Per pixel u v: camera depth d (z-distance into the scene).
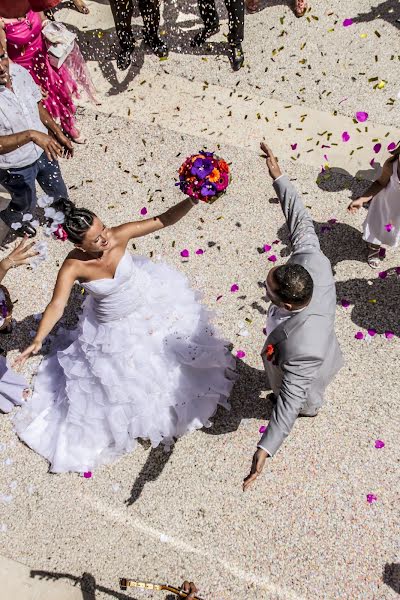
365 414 4.15
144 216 5.23
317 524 3.80
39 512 3.98
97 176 5.52
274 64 6.03
